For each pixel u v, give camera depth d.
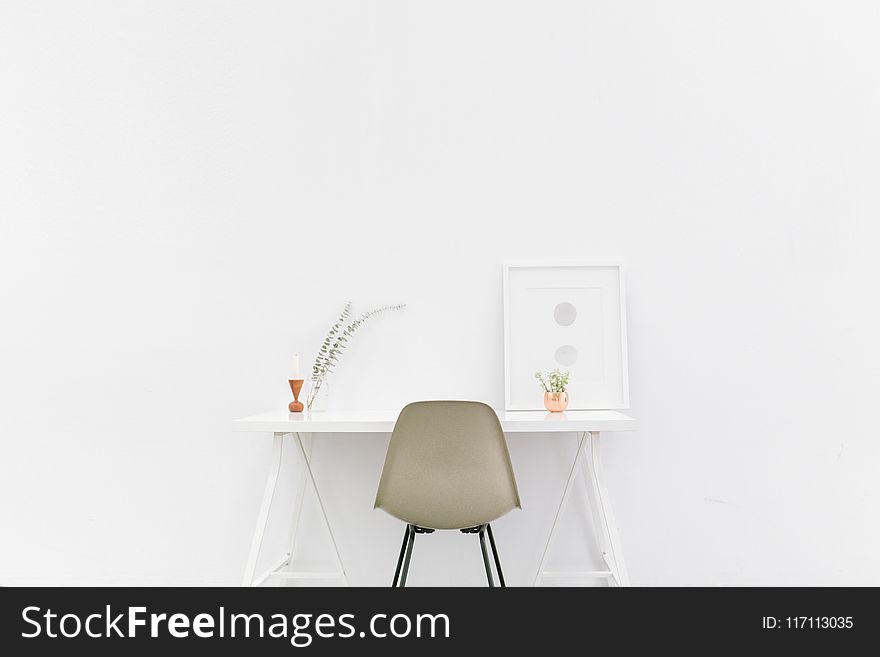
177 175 2.82
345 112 2.81
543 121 2.77
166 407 2.78
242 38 2.84
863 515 2.67
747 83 2.76
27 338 2.81
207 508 2.76
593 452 2.35
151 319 2.80
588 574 2.52
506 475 2.24
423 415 2.22
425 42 2.81
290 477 2.75
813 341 2.71
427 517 2.21
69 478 2.78
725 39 2.77
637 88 2.77
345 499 2.73
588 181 2.75
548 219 2.75
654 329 2.72
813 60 2.76
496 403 2.71
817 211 2.73
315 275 2.77
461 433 2.22
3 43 2.85
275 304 2.78
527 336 2.68
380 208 2.78
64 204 2.83
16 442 2.79
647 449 2.70
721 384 2.71
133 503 2.77
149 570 2.75
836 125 2.74
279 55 2.83
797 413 2.70
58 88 2.84
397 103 2.80
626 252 2.73
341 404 2.73
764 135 2.75
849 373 2.70
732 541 2.68
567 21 2.79
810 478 2.69
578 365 2.65
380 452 2.74
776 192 2.74
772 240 2.73
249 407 2.76
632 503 2.70
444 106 2.79
